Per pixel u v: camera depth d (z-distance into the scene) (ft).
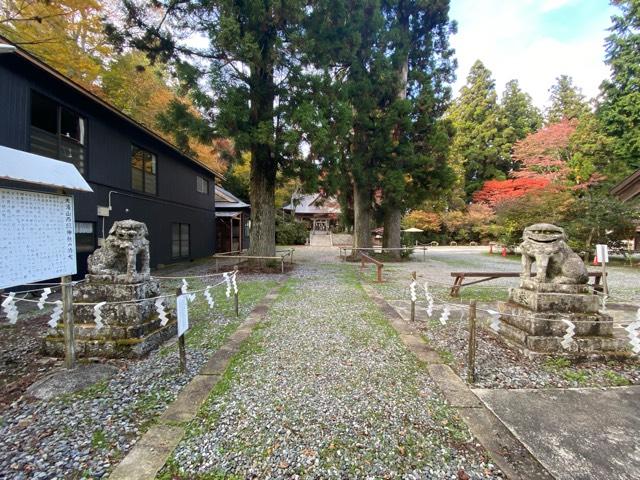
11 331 13.62
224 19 23.53
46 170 8.63
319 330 13.69
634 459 5.85
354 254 45.44
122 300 11.34
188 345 11.81
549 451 6.08
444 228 94.68
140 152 33.73
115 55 44.39
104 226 27.43
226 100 25.29
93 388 8.55
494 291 22.91
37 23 34.06
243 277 29.27
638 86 56.24
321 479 5.42
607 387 8.63
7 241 7.53
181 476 5.45
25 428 6.81
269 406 7.70
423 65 46.47
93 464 5.73
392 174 39.14
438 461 5.84
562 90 93.76
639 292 22.81
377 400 8.01
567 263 11.37
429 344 12.06
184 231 44.37
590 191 56.65
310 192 33.17
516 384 8.80
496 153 87.25
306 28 28.78
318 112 26.71
